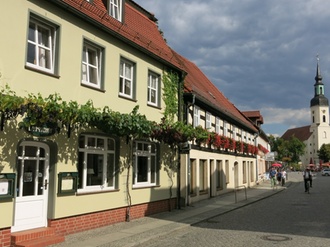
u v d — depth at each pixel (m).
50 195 10.02
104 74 12.17
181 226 12.01
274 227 12.14
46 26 10.27
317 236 10.53
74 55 10.93
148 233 10.74
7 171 8.65
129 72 13.95
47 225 9.95
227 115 24.50
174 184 16.67
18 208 9.18
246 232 11.22
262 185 36.25
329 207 18.06
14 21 9.00
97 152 12.03
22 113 8.45
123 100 13.16
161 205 15.51
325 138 142.38
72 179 10.55
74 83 10.88
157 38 17.80
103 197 11.91
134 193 13.60
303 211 16.48
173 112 16.58
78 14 10.95
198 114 19.89
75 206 10.73
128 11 16.22
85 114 10.12
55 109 9.08
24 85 9.22
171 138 14.76
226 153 25.27
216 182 23.27
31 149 9.67
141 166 14.62
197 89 20.70
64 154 10.38
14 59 8.96
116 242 9.51
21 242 8.74
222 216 14.94
